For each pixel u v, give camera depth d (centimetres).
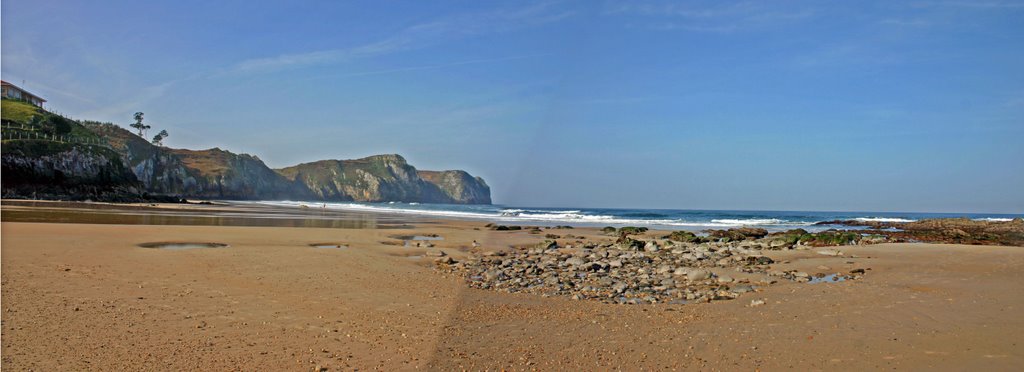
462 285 1027
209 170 14625
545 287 1075
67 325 621
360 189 19875
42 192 6272
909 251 1736
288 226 2544
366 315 720
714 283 1151
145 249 1340
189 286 886
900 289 995
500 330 653
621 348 588
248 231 2078
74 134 8519
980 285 1023
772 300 913
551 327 680
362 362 525
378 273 1127
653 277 1240
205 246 1493
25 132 7006
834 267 1367
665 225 3944
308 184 19800
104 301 746
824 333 661
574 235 2636
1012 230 3512
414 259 1425
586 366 521
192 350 556
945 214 13538
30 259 1066
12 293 759
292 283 959
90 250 1255
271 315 713
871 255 1645
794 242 2155
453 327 657
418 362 523
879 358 557
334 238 1933
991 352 572
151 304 745
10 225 1816
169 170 12375
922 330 669
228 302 782
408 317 710
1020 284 1028
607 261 1541
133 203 6156
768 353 577
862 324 707
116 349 548
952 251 1712
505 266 1376
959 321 715
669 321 740
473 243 1956
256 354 549
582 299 933
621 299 950
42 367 486
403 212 5500
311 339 604
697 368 525
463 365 512
